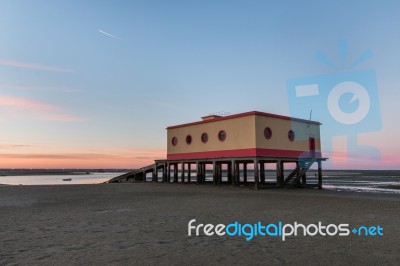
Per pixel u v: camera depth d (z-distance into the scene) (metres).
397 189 36.84
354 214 13.15
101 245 8.06
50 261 6.71
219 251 7.56
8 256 7.08
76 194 22.89
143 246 7.98
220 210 14.09
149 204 16.42
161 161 38.09
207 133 32.44
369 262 6.74
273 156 28.80
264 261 6.79
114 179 43.84
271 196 20.81
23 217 12.45
